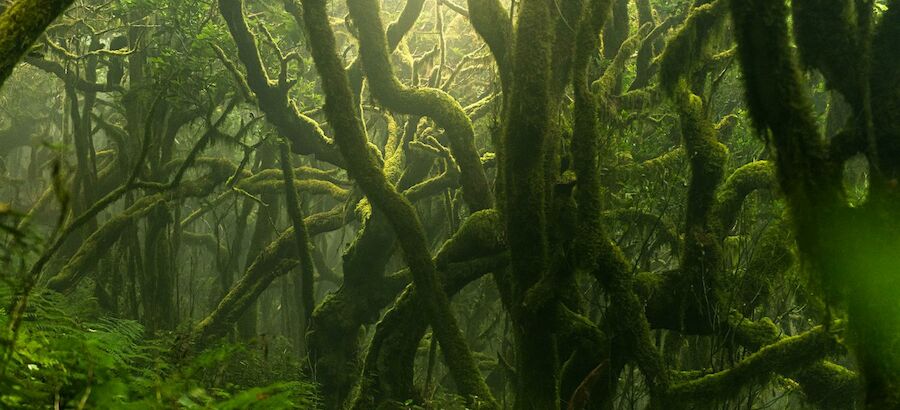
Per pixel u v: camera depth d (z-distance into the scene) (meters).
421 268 12.98
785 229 12.88
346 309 19.25
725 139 16.11
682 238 14.41
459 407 14.27
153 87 19.52
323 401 18.62
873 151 6.93
